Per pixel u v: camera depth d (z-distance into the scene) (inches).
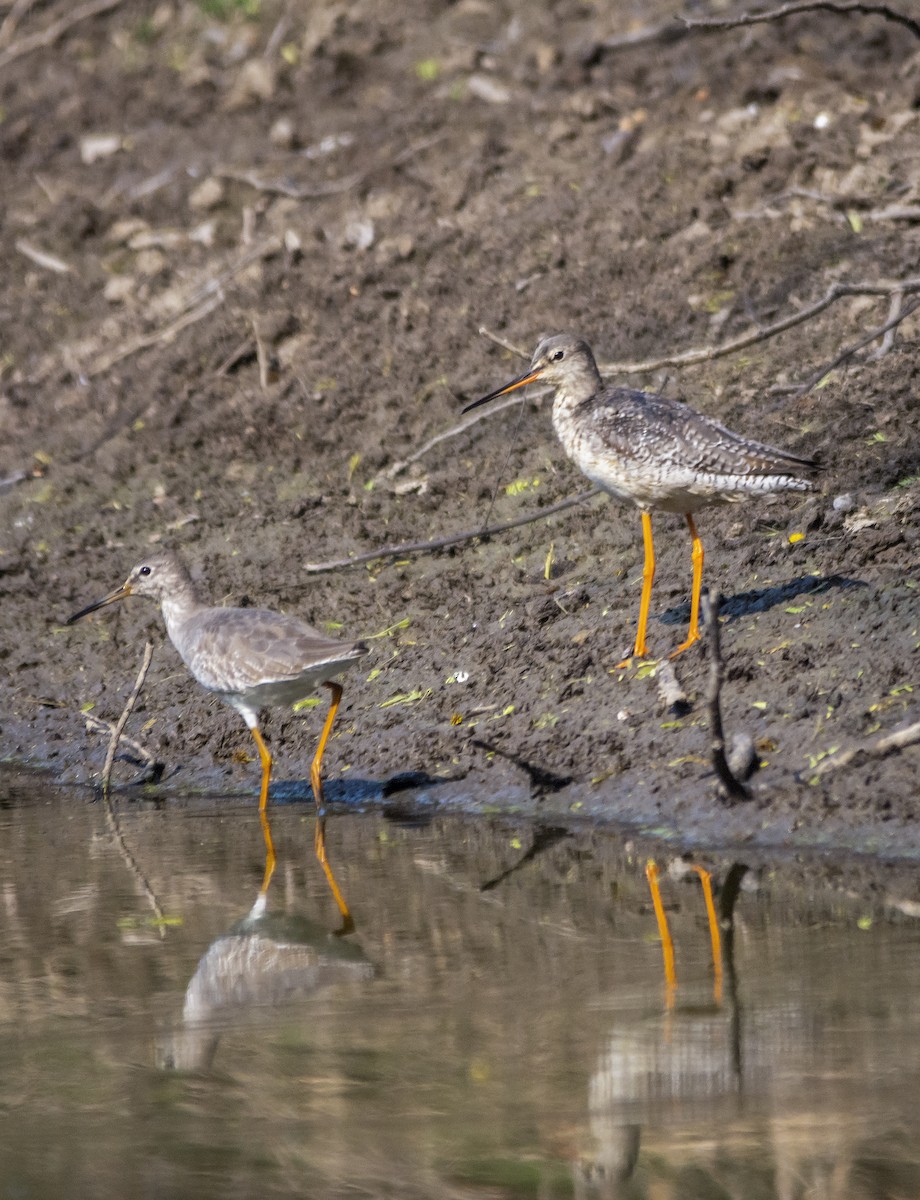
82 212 880.9
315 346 729.0
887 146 703.1
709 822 421.1
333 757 510.9
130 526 668.1
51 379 784.3
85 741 557.0
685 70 817.5
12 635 620.1
